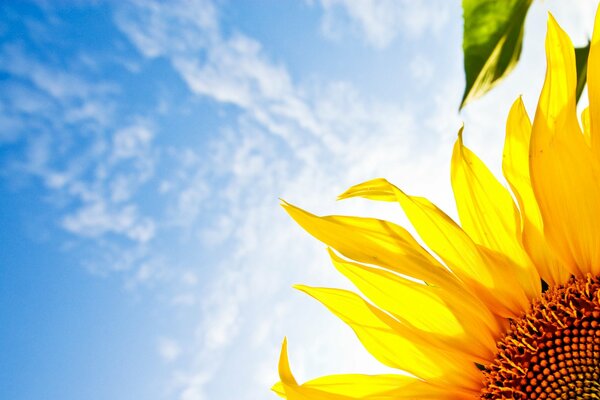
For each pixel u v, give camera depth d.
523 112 0.38
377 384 0.39
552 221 0.38
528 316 0.39
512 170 0.38
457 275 0.39
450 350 0.39
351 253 0.38
